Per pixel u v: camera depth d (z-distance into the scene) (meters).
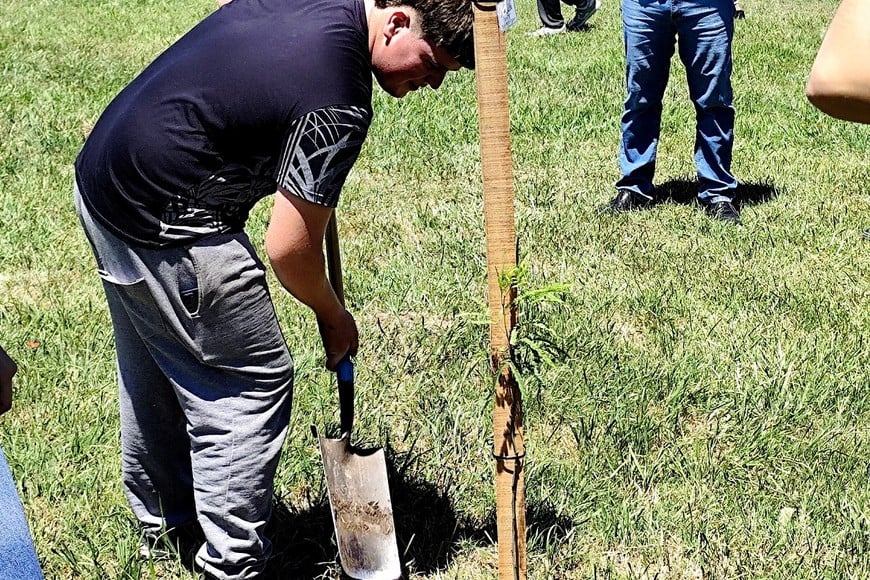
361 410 3.52
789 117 7.73
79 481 3.12
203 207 2.23
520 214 5.58
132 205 2.22
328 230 2.56
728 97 5.52
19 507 1.73
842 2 1.31
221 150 2.18
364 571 2.75
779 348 4.03
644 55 5.49
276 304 4.36
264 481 2.47
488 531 3.02
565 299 4.43
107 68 9.02
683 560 2.91
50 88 8.07
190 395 2.42
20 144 6.53
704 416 3.64
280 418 2.47
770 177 6.34
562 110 7.75
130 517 2.97
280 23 2.16
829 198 5.98
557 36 11.56
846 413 3.64
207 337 2.33
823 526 3.01
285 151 2.14
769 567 2.87
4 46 9.93
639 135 5.67
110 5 12.84
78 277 4.68
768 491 3.23
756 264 4.96
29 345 3.92
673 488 3.22
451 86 8.45
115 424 3.44
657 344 4.12
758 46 10.68
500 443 2.33
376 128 7.14
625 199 5.73
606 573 2.86
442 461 3.29
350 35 2.15
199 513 2.50
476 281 4.65
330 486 2.71
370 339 4.05
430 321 4.32
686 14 5.31
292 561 2.90
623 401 3.63
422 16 2.13
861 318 4.42
